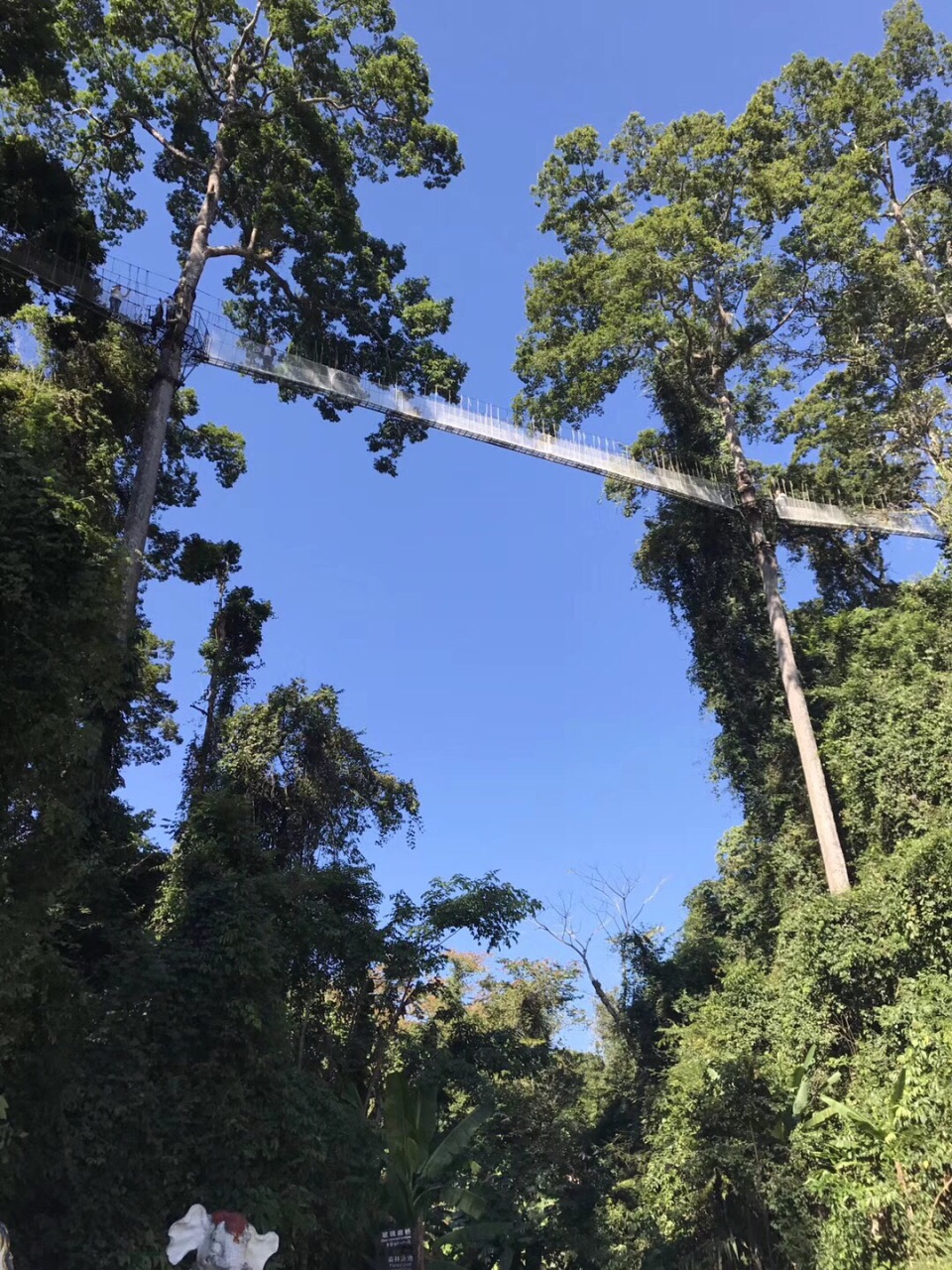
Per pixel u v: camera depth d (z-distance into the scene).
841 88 25.41
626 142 25.78
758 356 25.20
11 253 15.38
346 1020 13.92
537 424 23.67
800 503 24.98
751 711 22.58
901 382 23.72
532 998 23.02
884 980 14.56
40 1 13.48
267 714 18.23
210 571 21.89
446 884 15.14
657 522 25.75
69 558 7.51
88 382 14.73
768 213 22.89
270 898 12.30
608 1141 20.58
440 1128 16.89
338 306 22.11
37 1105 7.68
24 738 6.96
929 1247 10.36
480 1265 16.58
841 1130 13.46
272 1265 8.73
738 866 21.97
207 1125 8.72
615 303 21.88
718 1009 18.06
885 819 17.33
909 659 18.83
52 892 7.53
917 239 26.06
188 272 18.23
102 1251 7.50
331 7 20.73
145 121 20.41
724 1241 15.13
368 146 22.20
